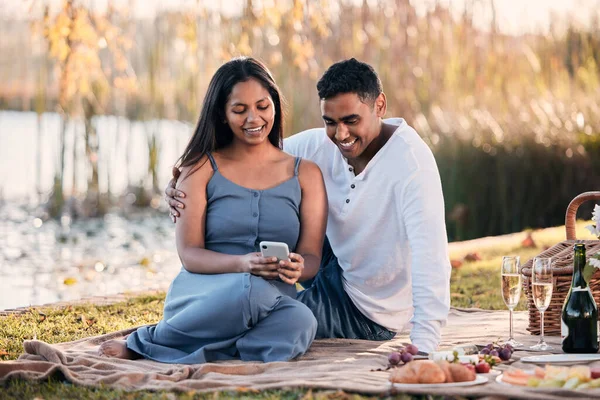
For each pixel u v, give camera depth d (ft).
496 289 18.67
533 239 25.84
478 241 26.96
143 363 11.30
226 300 11.34
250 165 12.37
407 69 34.06
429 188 11.91
